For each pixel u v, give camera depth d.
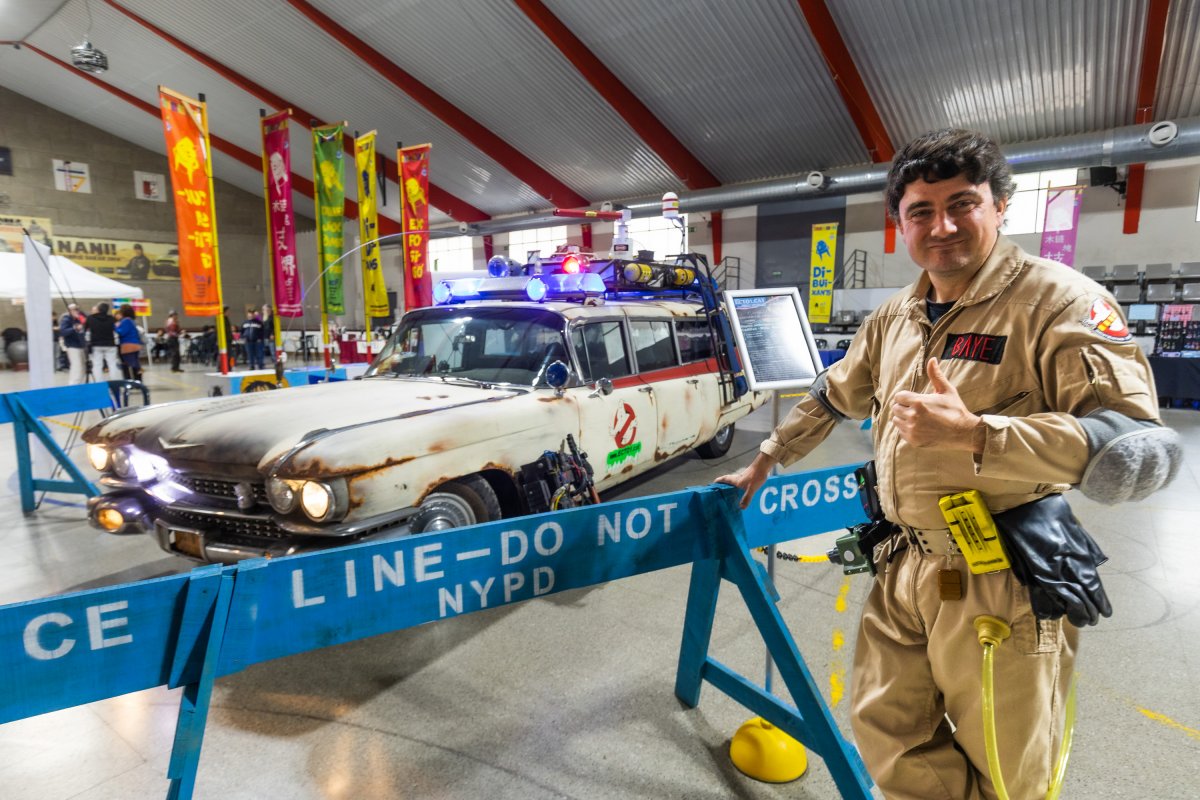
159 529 2.92
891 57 12.00
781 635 1.84
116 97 20.98
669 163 16.78
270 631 1.32
